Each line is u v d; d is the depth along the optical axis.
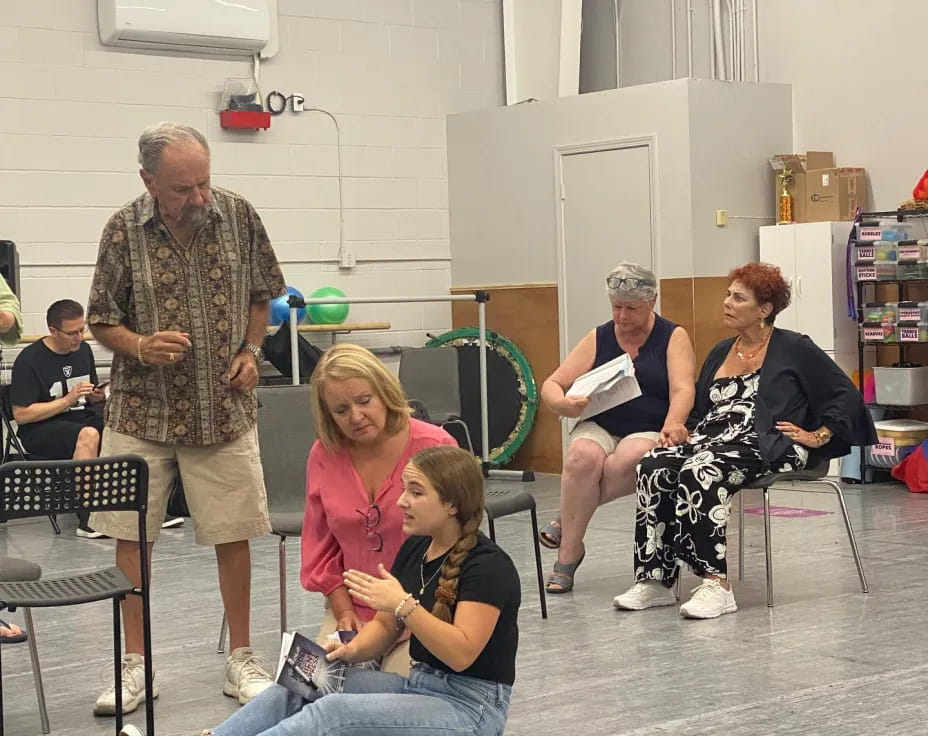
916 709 3.37
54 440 6.83
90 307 3.60
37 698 3.59
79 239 8.07
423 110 9.34
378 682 2.58
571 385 5.02
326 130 8.97
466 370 9.10
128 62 8.21
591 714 3.43
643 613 4.60
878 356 8.10
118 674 3.07
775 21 8.64
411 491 2.54
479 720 2.46
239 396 3.71
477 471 2.56
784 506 6.95
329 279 9.01
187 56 8.42
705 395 4.85
